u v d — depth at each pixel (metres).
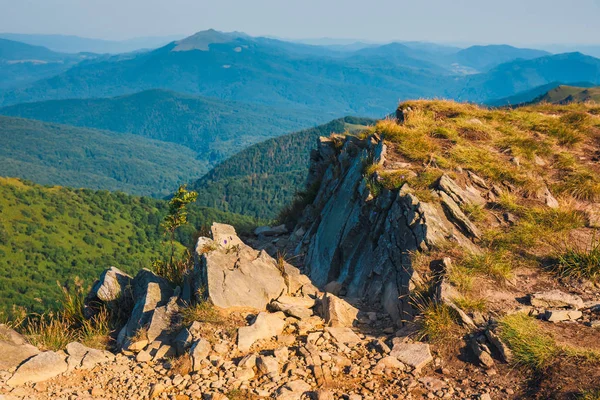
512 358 6.41
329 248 11.41
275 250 14.60
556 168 12.73
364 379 6.41
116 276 10.66
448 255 8.69
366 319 8.39
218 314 7.86
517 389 5.97
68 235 187.25
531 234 9.50
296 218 16.95
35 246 173.75
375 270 9.48
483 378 6.25
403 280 8.51
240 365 6.61
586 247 8.98
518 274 8.57
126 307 10.05
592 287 8.09
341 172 14.69
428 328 7.18
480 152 12.58
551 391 5.74
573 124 15.79
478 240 9.38
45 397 6.21
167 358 7.27
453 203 9.97
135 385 6.51
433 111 16.23
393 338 7.36
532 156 12.88
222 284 8.37
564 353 6.29
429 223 9.15
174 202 12.12
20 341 7.73
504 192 11.04
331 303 8.36
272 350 7.01
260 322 7.59
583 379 5.77
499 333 6.78
